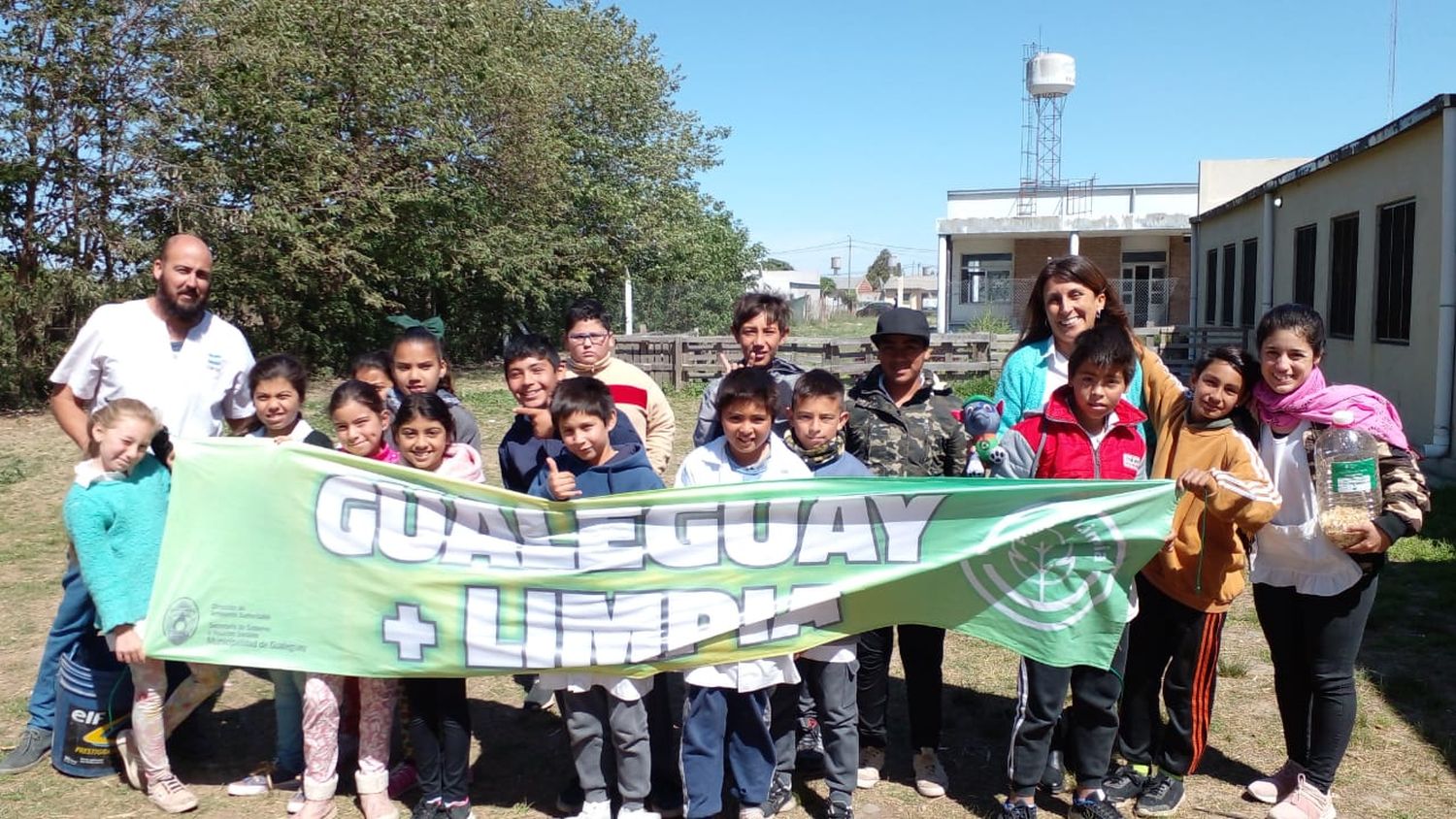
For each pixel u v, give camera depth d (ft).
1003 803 12.71
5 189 49.01
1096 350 11.81
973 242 108.37
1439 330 35.24
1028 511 12.07
